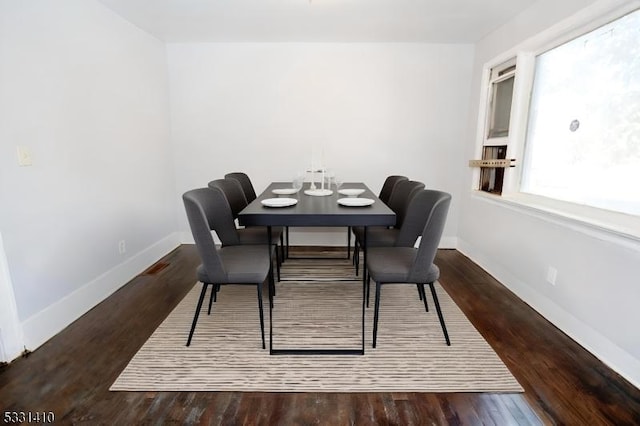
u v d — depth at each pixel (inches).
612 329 69.9
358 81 143.9
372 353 75.3
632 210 70.5
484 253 127.9
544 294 91.6
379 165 150.9
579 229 78.2
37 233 78.2
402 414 58.4
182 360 72.5
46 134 80.7
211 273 73.6
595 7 75.5
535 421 56.7
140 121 124.3
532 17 99.6
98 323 87.7
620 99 73.4
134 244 120.5
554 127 95.5
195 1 99.5
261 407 59.9
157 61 136.3
